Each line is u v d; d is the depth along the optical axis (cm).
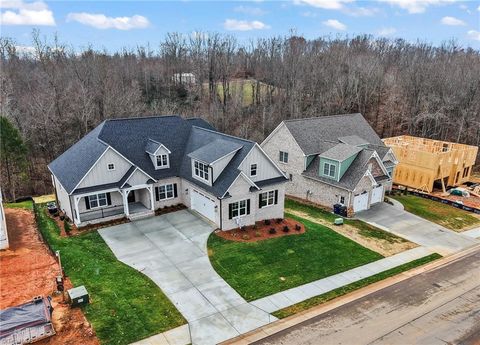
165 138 3102
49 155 4681
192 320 1661
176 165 3009
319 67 7150
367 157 3075
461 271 2181
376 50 9606
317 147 3400
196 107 6494
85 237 2447
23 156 3894
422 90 6194
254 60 8625
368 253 2364
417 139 4375
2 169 3956
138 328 1588
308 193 3369
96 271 2011
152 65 7919
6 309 1506
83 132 4953
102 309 1688
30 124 4625
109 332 1548
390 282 2038
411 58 8912
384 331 1627
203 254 2253
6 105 4522
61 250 2230
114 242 2392
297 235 2572
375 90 6481
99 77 5888
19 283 1858
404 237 2647
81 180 2539
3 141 3662
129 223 2683
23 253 2184
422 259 2317
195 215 2833
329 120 3728
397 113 6162
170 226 2641
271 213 2819
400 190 3741
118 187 2677
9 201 3469
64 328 1546
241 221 2631
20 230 2541
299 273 2089
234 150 2647
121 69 7469
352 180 3009
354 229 2747
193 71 7625
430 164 3622
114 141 2864
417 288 1983
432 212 3175
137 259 2180
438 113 5409
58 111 4903
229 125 6138
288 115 6278
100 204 2792
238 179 2530
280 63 7769
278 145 3578
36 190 4269
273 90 7319
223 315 1702
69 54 6781
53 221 2727
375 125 6225
